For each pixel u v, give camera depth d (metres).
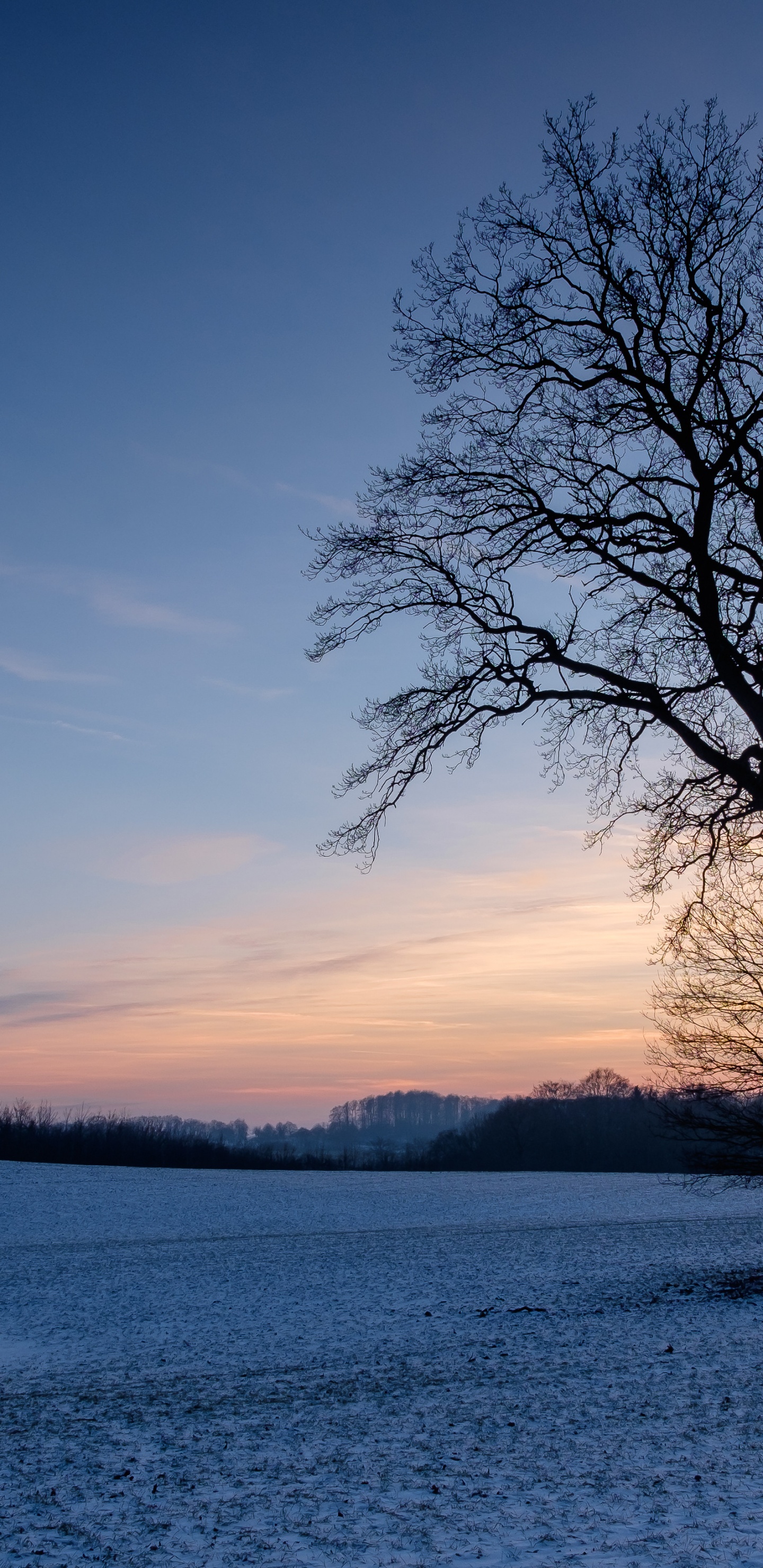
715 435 14.80
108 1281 31.28
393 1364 15.89
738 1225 43.91
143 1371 17.02
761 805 15.11
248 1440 10.82
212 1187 71.06
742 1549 6.50
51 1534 7.57
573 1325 18.86
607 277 15.31
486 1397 12.51
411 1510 7.89
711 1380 12.60
